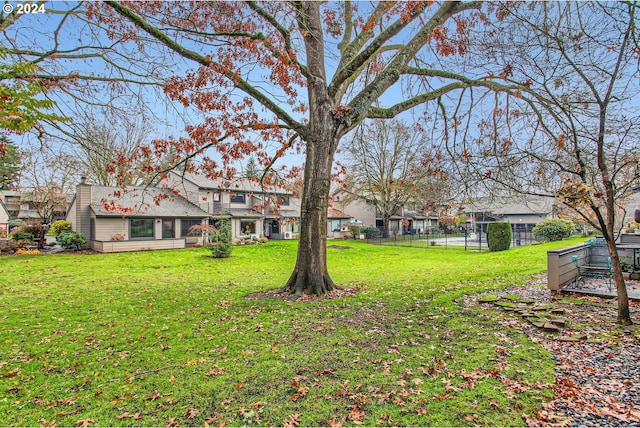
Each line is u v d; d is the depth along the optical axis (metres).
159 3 6.76
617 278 4.98
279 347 4.63
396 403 3.11
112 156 7.96
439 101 9.91
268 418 2.98
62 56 6.55
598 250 9.25
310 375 3.75
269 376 3.77
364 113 7.89
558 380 3.37
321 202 8.05
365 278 11.54
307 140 8.31
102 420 3.07
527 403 3.00
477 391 3.24
